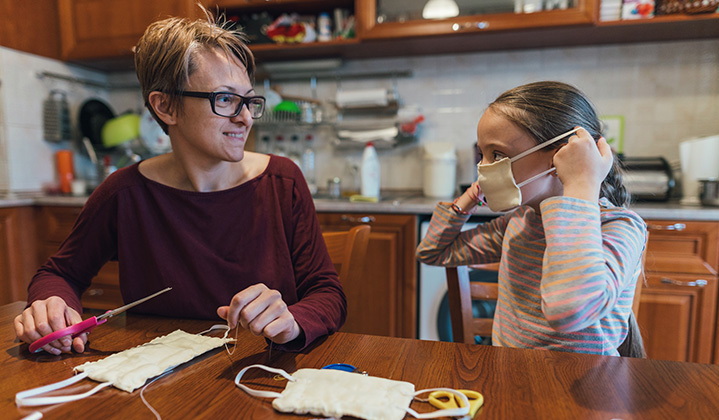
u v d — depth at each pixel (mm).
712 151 1898
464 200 995
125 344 673
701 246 1659
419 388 529
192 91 766
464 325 1025
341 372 545
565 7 1902
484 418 460
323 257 933
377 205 1924
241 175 947
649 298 1714
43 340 617
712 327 1665
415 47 2268
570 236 631
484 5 2004
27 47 2525
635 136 2207
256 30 2328
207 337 675
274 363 602
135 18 2404
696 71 2113
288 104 2402
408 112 2311
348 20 2256
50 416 467
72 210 2297
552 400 496
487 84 2369
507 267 894
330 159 2607
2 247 2213
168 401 499
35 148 2566
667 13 1856
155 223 905
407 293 1928
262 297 625
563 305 602
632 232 728
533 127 705
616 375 556
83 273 928
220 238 908
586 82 2246
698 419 457
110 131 2604
